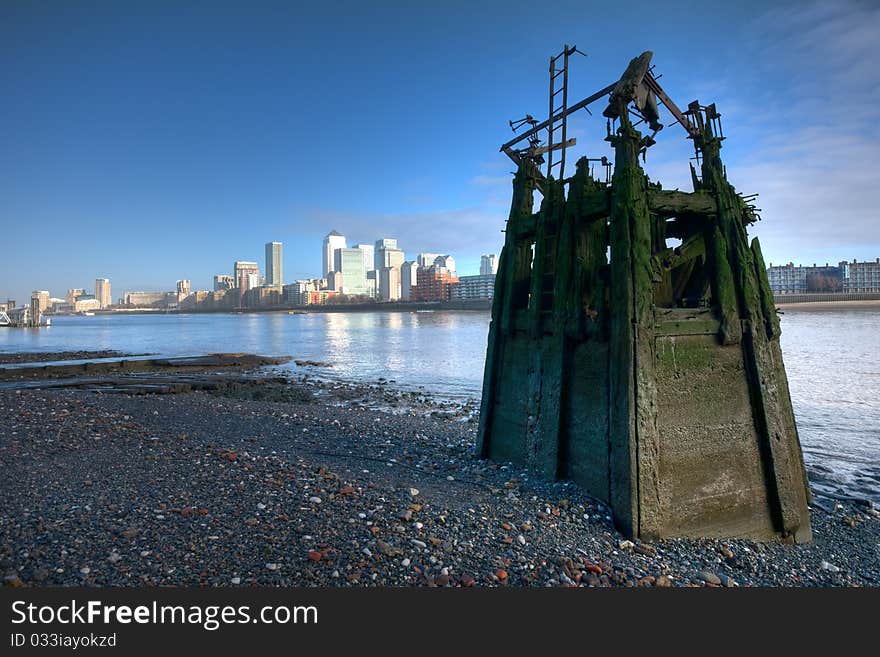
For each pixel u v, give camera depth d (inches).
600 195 479.2
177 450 586.2
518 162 627.5
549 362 529.7
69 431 668.7
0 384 1371.8
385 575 331.9
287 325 6328.7
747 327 482.3
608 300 471.5
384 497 443.2
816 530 514.0
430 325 5625.0
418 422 967.0
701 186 502.0
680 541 428.1
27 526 370.6
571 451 503.2
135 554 341.4
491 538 387.2
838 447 836.6
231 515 399.5
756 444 481.7
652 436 428.8
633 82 456.1
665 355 446.9
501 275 621.9
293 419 915.4
